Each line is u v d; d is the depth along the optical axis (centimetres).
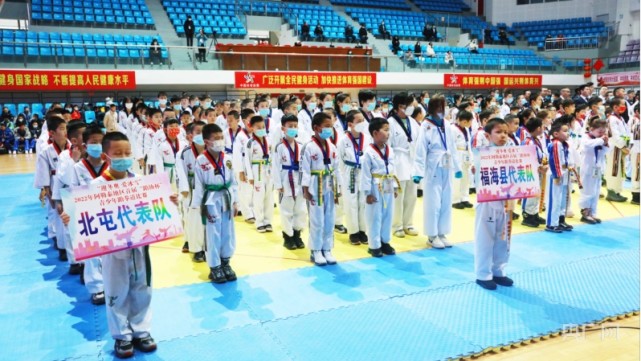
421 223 762
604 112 974
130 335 380
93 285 470
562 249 617
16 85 1523
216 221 510
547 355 374
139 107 1054
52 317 446
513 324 419
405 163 664
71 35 1773
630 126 860
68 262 595
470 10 3147
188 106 1214
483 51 2470
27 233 730
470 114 830
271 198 725
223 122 925
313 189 565
